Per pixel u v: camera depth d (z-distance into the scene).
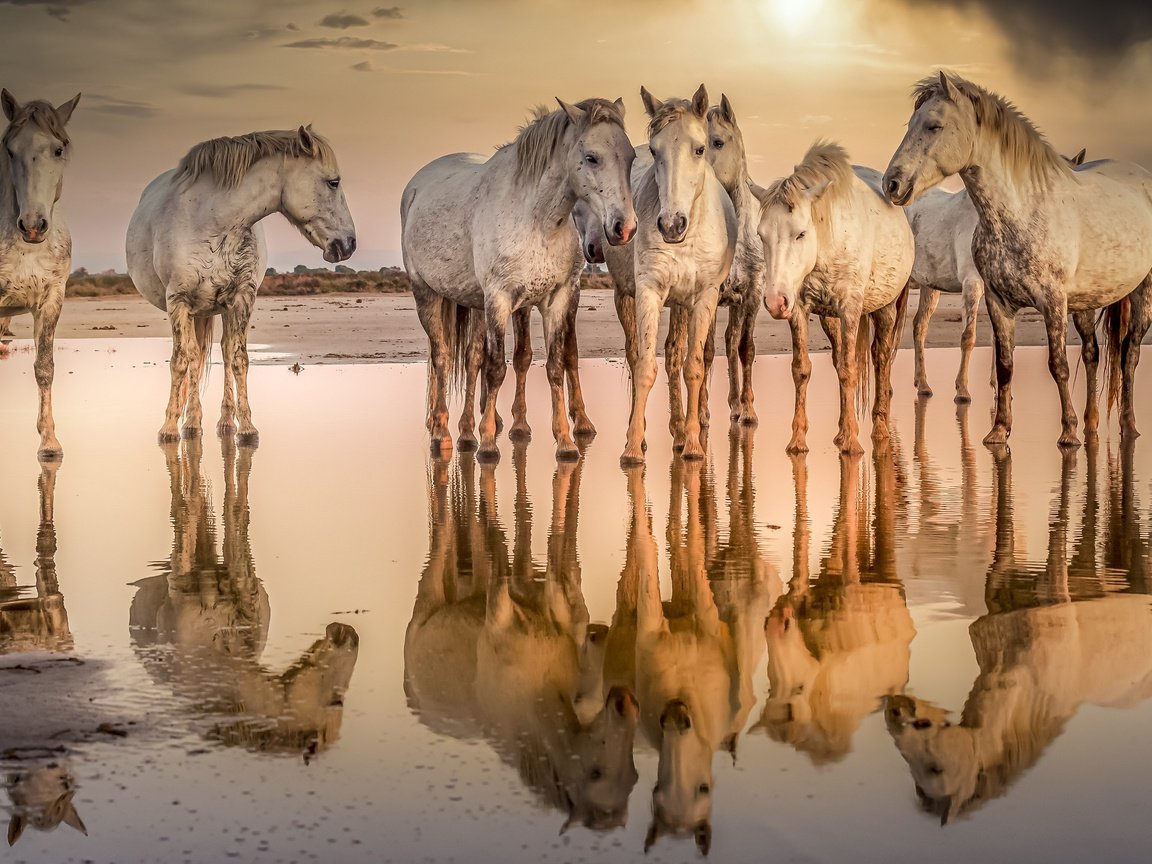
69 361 20.09
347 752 3.54
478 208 9.90
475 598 5.33
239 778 3.35
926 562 5.88
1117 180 10.70
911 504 7.46
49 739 3.62
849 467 9.14
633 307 11.05
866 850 2.91
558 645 4.65
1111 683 4.09
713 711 3.89
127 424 12.14
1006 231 10.12
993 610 4.99
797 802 3.19
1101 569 5.68
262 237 11.83
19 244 9.38
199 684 4.14
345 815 3.12
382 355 20.89
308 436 11.20
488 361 9.73
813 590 5.38
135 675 4.23
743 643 4.62
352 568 5.87
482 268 9.78
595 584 5.56
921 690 4.04
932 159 9.87
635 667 4.37
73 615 5.03
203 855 2.91
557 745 3.60
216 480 8.56
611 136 8.88
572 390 11.34
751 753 3.53
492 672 4.31
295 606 5.18
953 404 14.30
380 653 4.52
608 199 8.86
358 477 8.73
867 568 5.77
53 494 7.96
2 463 9.41
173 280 10.73
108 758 3.48
